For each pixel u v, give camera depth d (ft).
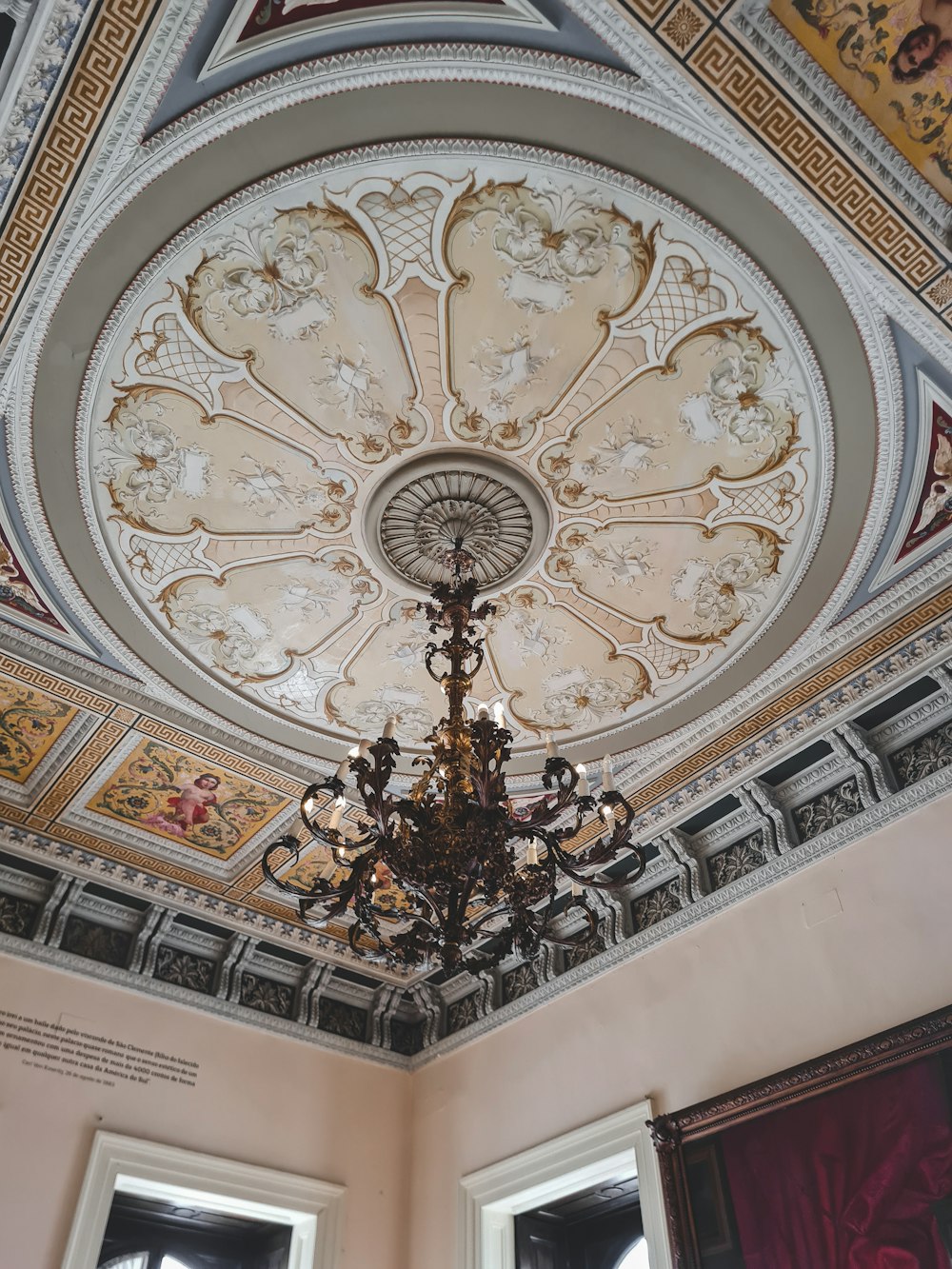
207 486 18.80
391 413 17.92
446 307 16.28
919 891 20.99
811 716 23.25
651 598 21.06
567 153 14.20
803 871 23.49
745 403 17.43
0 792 25.34
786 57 12.60
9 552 19.34
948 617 20.80
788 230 14.76
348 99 13.52
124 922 28.53
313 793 15.53
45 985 26.00
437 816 15.25
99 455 17.89
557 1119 26.07
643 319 16.40
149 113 13.15
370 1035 32.04
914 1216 17.54
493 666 22.76
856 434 17.61
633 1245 26.25
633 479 18.92
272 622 21.56
